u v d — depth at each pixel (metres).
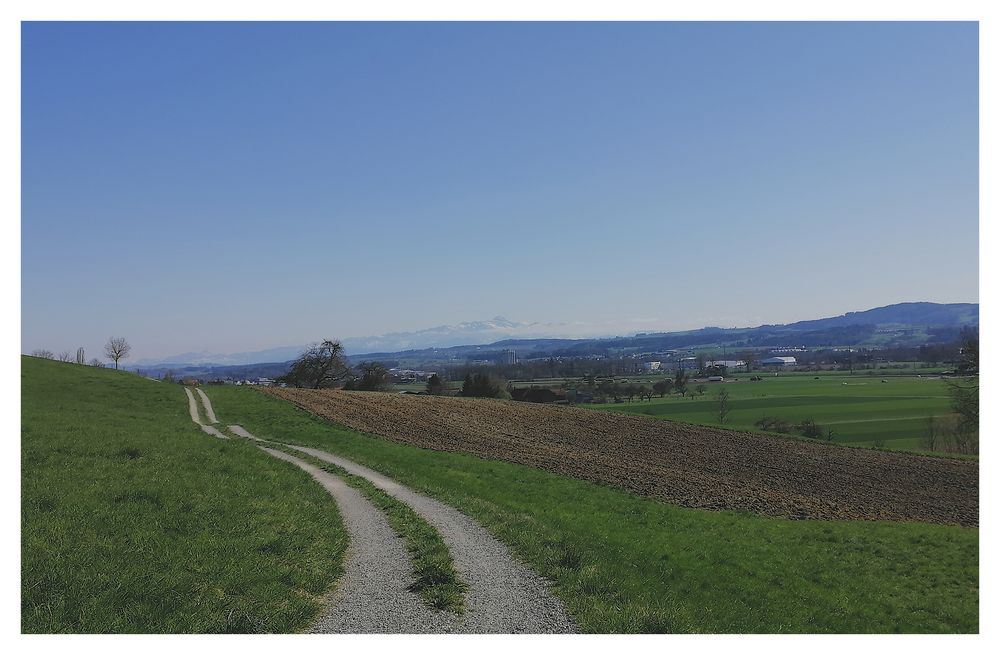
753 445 63.88
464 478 34.75
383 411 68.06
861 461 58.00
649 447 60.31
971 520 39.94
